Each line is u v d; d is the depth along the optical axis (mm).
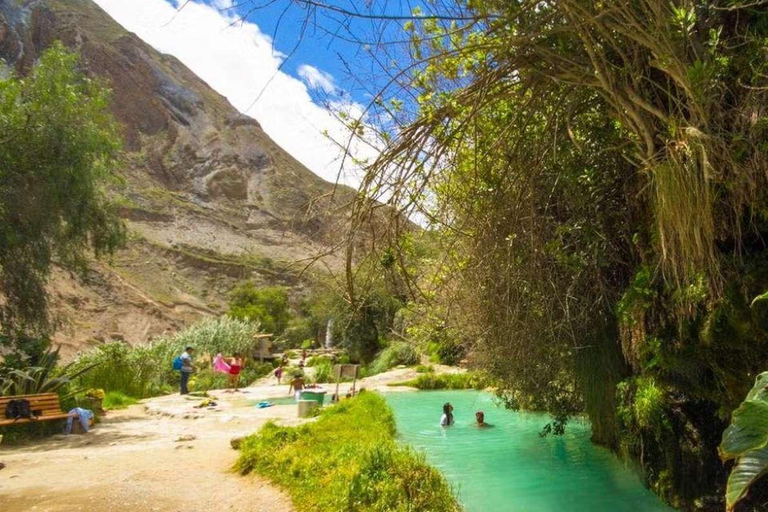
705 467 5637
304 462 6469
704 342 4555
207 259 82312
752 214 3994
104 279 64938
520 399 9359
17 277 13680
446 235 5797
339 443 7281
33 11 106188
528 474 7730
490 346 7504
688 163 3738
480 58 4715
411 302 6035
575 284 6309
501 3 4066
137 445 9047
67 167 13547
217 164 104250
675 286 4742
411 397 17656
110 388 17328
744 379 4438
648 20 3770
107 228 15281
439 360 25391
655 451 6449
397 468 5672
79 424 10469
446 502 5301
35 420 9703
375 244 4551
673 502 5832
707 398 5156
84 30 115750
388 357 27281
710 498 5492
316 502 5363
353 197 4430
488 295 6355
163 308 67062
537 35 3977
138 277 73375
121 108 109562
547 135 5254
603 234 6031
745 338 4234
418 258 6062
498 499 6590
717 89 3934
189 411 13273
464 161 5609
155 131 110875
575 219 6121
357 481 5395
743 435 2959
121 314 60750
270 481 6375
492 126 5562
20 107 13234
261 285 69750
